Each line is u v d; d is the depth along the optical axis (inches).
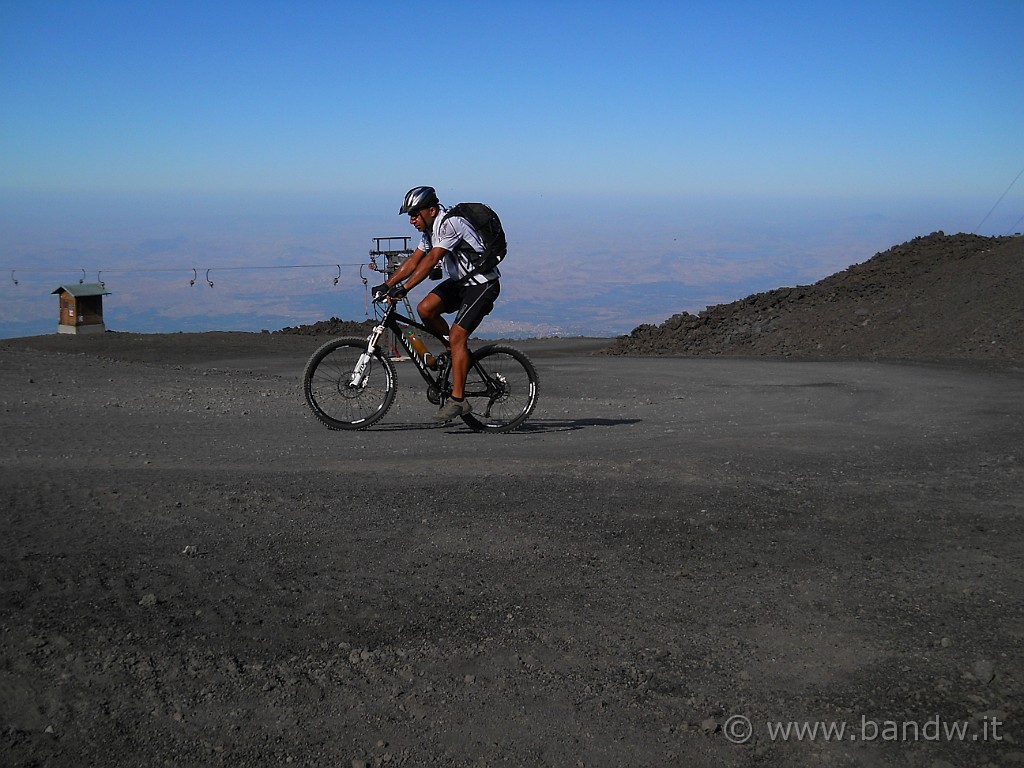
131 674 99.3
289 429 309.1
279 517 167.6
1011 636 120.3
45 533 144.1
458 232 286.8
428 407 385.1
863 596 136.0
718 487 209.8
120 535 147.6
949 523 180.5
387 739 92.7
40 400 357.7
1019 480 226.5
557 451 264.8
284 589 129.0
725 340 1137.4
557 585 138.5
